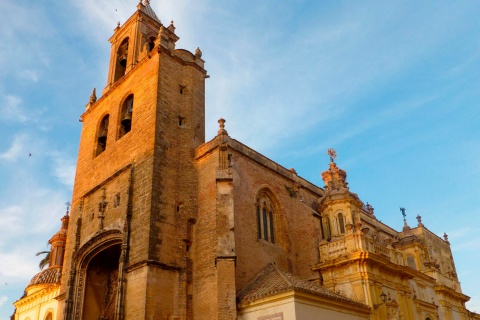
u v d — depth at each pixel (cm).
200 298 2844
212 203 3081
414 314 3412
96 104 4347
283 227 3569
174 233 3027
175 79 3666
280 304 2511
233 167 3300
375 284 3112
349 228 3375
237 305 2714
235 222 3130
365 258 3086
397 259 3584
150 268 2767
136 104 3656
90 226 3616
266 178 3622
